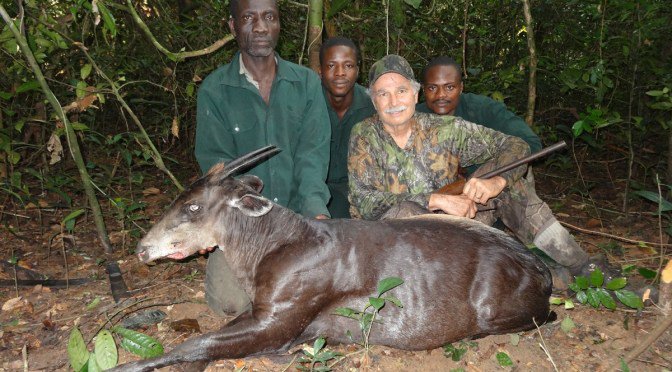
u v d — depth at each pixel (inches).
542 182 143.3
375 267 64.7
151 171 152.3
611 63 126.6
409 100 75.2
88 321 78.0
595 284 69.4
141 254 65.4
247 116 81.7
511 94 140.6
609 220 115.9
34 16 91.0
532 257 68.4
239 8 78.2
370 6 124.3
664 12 120.9
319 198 78.9
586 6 130.7
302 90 83.0
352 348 69.0
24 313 81.1
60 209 124.3
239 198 65.1
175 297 84.6
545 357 66.8
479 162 80.8
